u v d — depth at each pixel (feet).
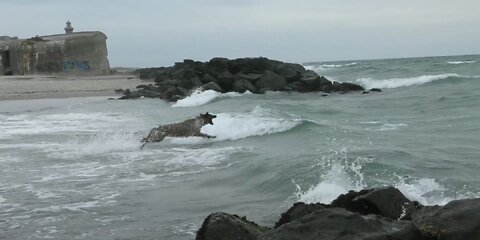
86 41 184.75
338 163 34.47
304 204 22.44
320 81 126.82
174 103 98.89
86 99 103.86
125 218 25.73
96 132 56.65
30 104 92.32
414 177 31.17
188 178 34.27
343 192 28.43
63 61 180.24
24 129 59.77
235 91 120.78
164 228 23.98
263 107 79.00
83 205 28.19
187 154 42.55
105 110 83.82
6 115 75.51
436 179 30.73
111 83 139.54
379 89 123.95
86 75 180.45
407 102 88.22
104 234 23.30
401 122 61.72
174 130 51.26
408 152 38.99
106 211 27.02
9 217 26.17
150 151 44.93
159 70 196.65
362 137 48.44
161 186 32.32
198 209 27.17
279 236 18.56
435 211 20.35
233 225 20.04
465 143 43.96
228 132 51.78
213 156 40.96
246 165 36.58
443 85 119.96
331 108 81.41
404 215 21.63
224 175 34.55
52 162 40.50
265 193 30.14
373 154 38.04
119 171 36.91
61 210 27.27
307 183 30.81
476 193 27.73
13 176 35.65
